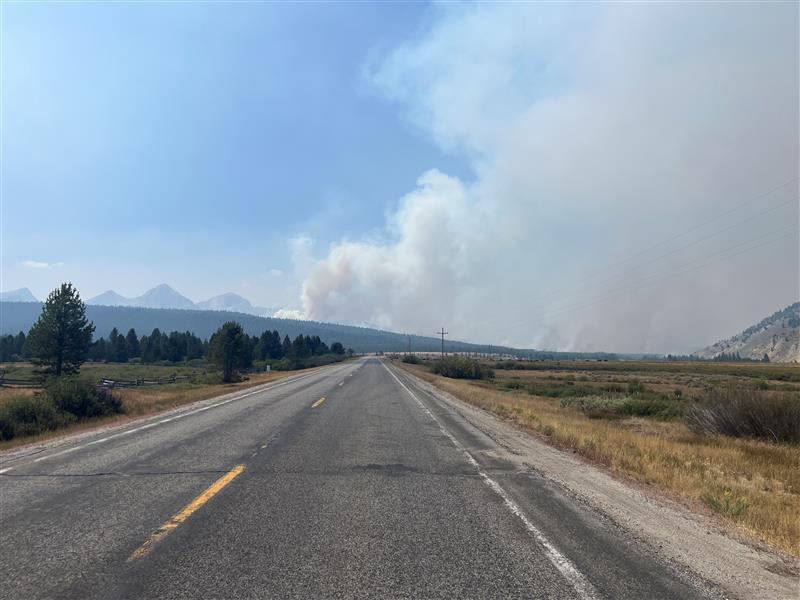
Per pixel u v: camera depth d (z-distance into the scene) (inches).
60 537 201.9
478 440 461.4
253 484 287.0
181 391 1166.3
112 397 687.1
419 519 228.4
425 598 152.9
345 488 280.5
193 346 5044.3
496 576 169.2
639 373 3629.4
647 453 394.9
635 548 198.1
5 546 192.4
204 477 303.0
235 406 733.3
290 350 3939.5
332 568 173.9
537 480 309.0
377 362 4318.4
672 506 263.1
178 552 186.5
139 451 387.9
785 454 430.0
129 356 4598.9
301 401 806.5
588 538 208.1
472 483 297.1
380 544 197.2
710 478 324.8
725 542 209.8
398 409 713.0
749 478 343.3
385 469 330.0
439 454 386.6
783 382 2282.2
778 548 206.1
